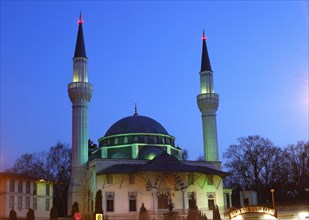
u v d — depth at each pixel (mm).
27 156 109562
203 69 97500
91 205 77500
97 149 92875
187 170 75125
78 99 85375
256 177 105812
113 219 71938
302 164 104812
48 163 111688
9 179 69812
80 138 83625
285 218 65375
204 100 93812
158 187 77062
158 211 75688
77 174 81812
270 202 98938
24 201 72438
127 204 75812
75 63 88562
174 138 96562
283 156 106750
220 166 86688
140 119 93625
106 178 76062
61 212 106562
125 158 80750
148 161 80312
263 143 109438
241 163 108000
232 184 110000
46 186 79000
